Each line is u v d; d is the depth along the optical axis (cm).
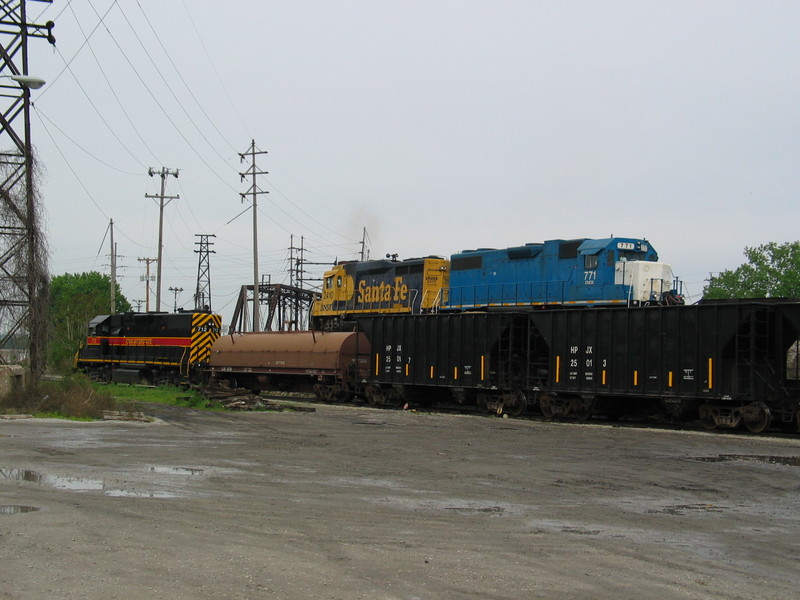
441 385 3412
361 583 735
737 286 7325
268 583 724
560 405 3072
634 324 2811
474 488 1319
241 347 4234
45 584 703
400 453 1778
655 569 823
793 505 1242
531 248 3494
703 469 1627
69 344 5884
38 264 2723
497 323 3222
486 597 707
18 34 2694
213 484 1273
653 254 3338
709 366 2589
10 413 2395
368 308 4316
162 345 4712
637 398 2991
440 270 4006
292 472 1438
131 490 1192
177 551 827
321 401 3884
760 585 781
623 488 1369
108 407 2595
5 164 2686
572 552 885
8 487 1184
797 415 2506
